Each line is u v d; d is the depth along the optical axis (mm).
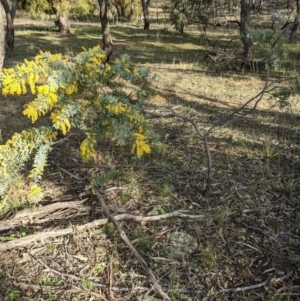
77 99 2896
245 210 3121
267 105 6008
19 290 2404
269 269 2574
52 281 2475
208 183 3273
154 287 2398
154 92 3180
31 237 2746
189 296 2371
